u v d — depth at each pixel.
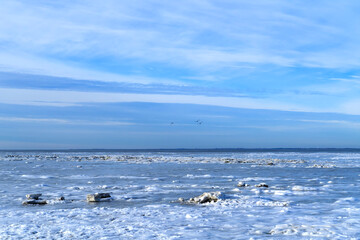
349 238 11.49
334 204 18.33
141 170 44.25
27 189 25.12
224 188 25.23
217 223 14.05
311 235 11.95
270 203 18.42
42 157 91.81
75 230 12.90
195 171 42.41
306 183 28.45
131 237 11.92
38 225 13.75
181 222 14.27
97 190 24.44
